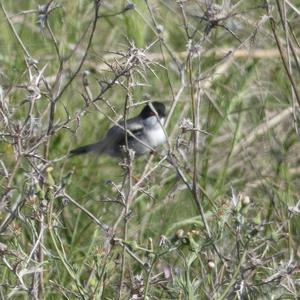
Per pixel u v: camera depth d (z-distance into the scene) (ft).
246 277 27.27
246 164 41.24
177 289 26.68
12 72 39.52
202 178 38.42
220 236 25.76
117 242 26.43
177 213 36.42
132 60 26.73
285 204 36.60
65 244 34.68
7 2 47.83
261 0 36.91
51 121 28.04
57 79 29.14
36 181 26.32
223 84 43.06
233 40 44.24
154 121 41.83
